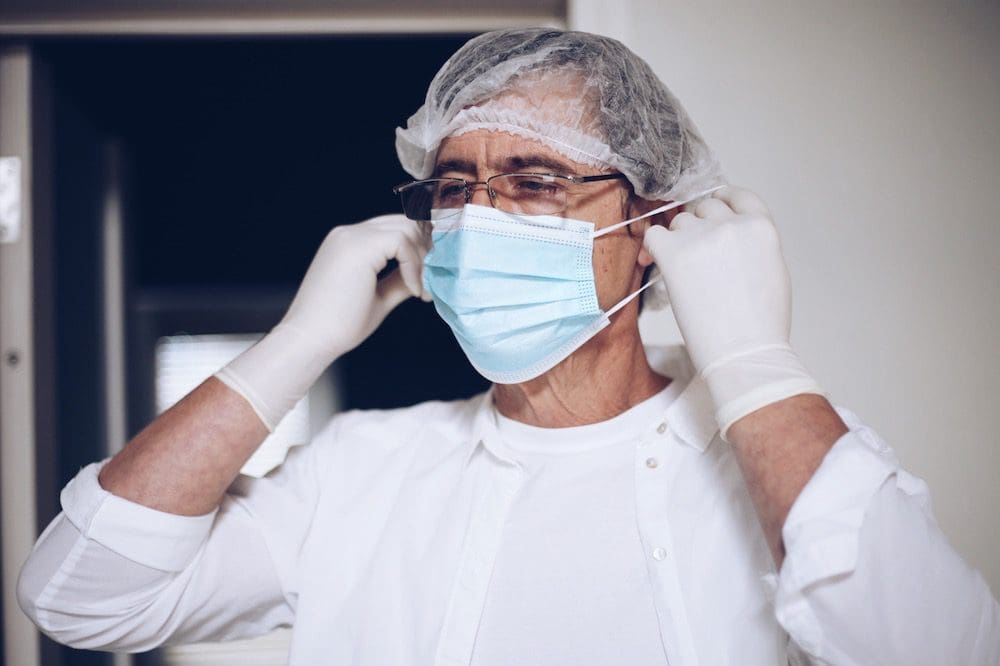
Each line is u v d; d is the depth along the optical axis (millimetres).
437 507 1215
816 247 1676
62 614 1113
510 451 1202
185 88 2725
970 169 1679
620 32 1739
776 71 1716
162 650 2641
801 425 947
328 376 3111
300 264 3057
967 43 1699
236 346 3082
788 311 1052
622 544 1085
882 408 1644
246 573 1197
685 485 1125
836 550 853
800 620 875
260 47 2584
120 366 2590
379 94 2846
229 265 3020
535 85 1144
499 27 1938
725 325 1022
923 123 1690
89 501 1101
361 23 1918
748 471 965
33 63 1967
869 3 1720
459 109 1161
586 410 1191
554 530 1110
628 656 1023
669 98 1253
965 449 1631
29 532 1851
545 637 1051
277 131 2910
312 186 2996
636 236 1223
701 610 1040
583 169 1162
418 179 1396
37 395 1914
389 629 1139
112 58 2307
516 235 1135
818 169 1691
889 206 1680
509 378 1160
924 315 1659
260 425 1152
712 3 1737
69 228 2209
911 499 946
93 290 2420
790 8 1729
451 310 1174
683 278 1056
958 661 883
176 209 2959
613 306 1184
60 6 1839
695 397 1186
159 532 1092
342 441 1336
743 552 1074
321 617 1181
